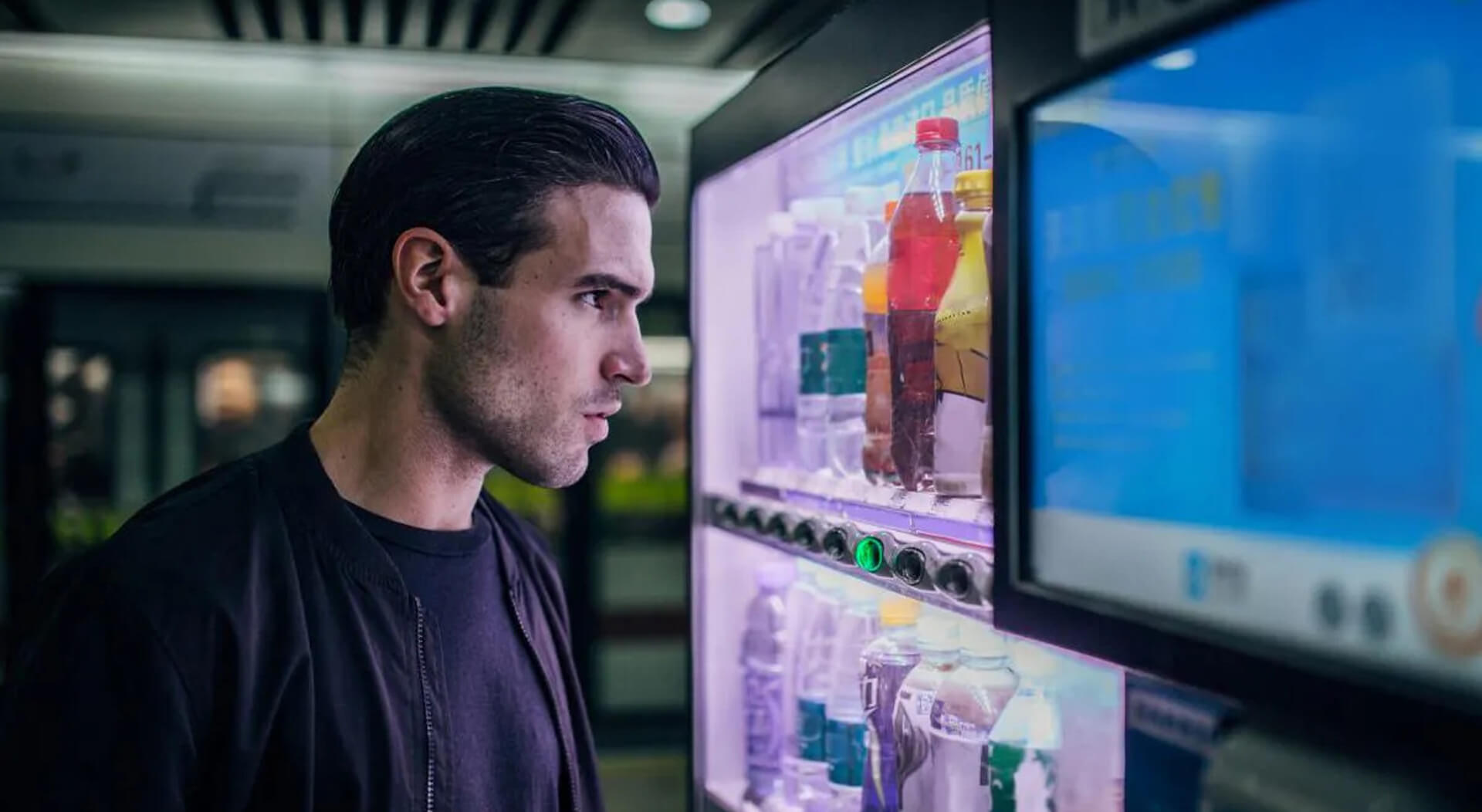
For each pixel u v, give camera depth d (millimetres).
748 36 3953
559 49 4133
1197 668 672
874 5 1113
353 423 1134
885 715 1349
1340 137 602
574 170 1096
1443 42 550
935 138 1190
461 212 1068
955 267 1199
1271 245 643
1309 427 616
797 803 1573
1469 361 535
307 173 4223
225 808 956
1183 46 694
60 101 4004
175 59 4055
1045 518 825
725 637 1733
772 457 1693
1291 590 622
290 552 1046
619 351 1160
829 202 1527
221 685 957
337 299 1158
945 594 1014
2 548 4172
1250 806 653
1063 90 795
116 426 4355
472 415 1109
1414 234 562
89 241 4066
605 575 5289
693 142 1725
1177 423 706
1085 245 790
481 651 1170
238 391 4449
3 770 903
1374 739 581
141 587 941
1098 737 1065
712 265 1726
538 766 1196
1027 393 840
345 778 1016
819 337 1484
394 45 4086
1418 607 550
